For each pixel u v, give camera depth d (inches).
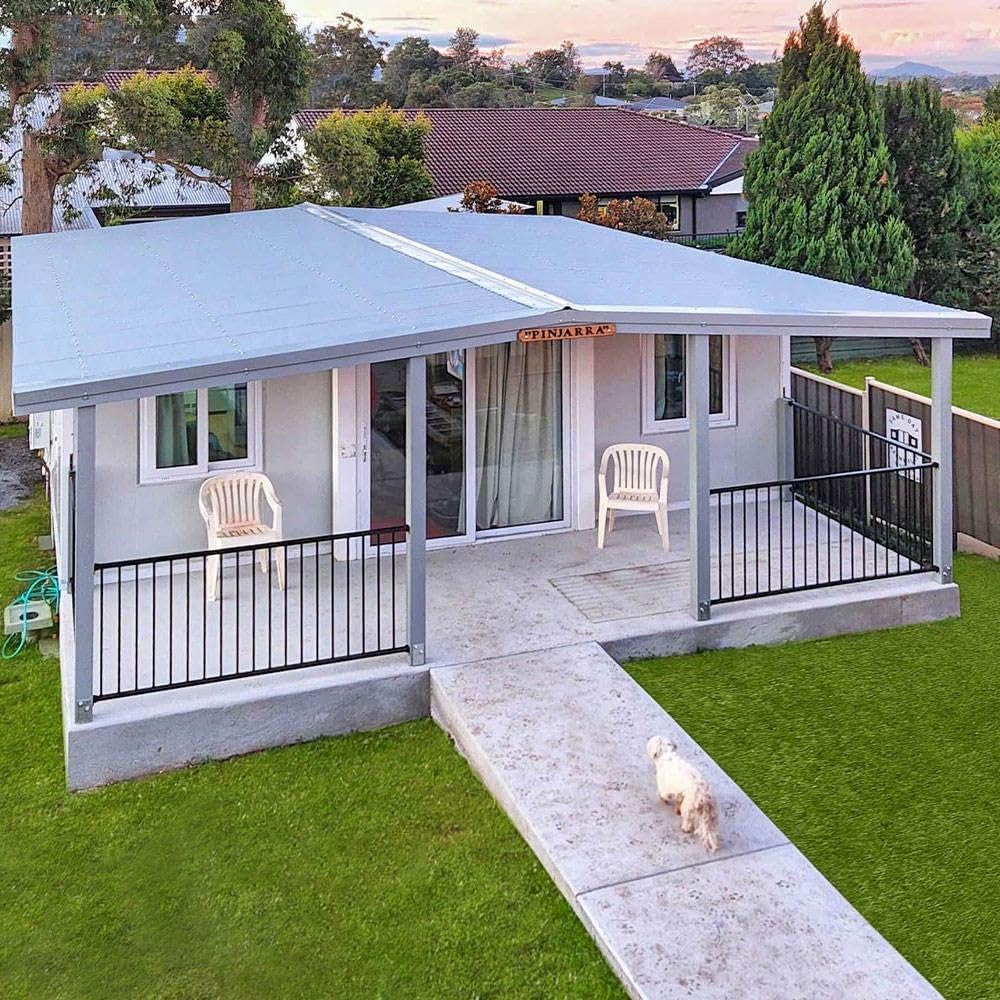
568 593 360.8
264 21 856.9
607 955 200.8
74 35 1139.3
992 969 196.9
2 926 219.6
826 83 854.5
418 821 251.8
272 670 293.1
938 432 355.9
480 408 413.4
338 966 205.2
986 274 931.3
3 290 728.3
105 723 271.9
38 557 466.3
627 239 528.7
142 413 371.2
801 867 222.4
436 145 1366.9
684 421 454.6
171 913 222.4
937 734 283.3
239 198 903.1
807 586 352.2
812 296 366.3
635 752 264.1
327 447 396.8
